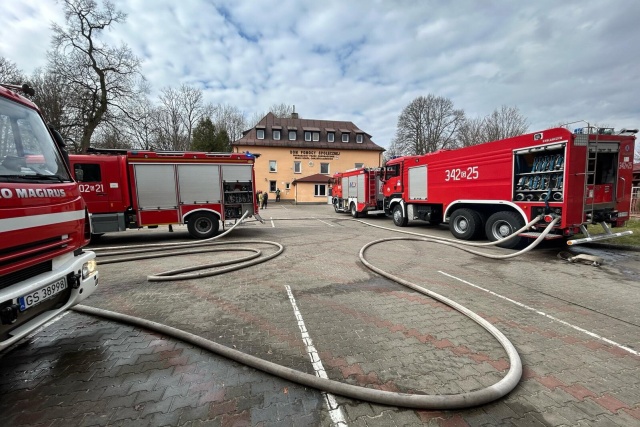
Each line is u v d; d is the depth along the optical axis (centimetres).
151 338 324
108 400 228
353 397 225
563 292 458
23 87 296
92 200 869
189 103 3834
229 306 411
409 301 425
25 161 265
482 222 864
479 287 482
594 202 656
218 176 991
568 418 207
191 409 217
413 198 1130
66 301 280
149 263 663
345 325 351
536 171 686
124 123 2166
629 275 545
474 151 844
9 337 222
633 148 687
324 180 3309
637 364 273
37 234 243
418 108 3859
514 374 245
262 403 223
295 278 536
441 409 214
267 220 1609
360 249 782
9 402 227
